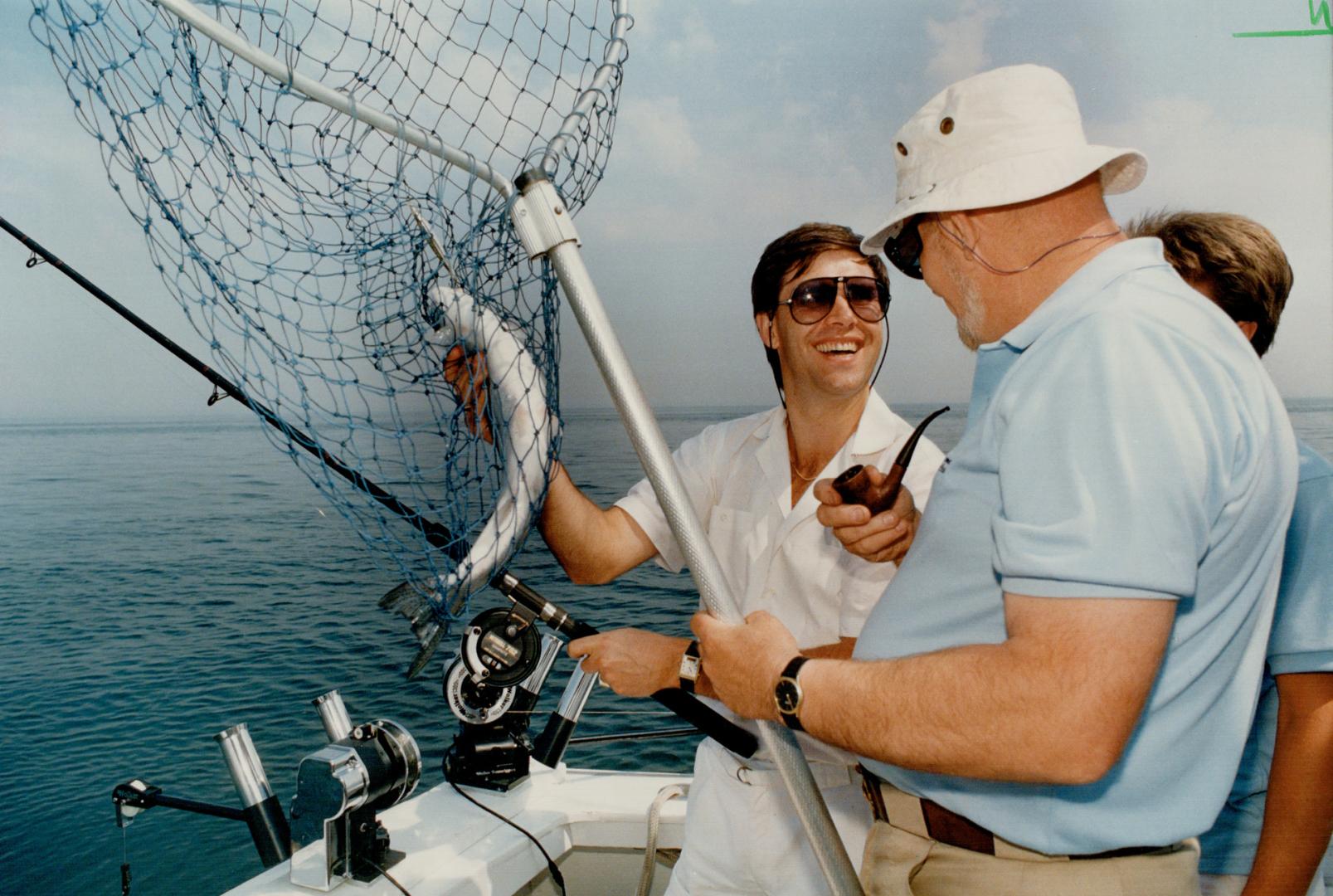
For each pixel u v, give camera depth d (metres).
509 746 2.15
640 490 1.92
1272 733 1.32
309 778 1.67
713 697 1.48
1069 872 0.96
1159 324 0.82
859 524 1.31
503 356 1.36
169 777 10.41
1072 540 0.76
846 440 1.79
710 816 1.80
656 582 16.97
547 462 1.39
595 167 1.30
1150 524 0.74
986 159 0.94
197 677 14.01
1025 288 0.96
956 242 1.00
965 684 0.81
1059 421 0.81
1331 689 1.16
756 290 1.89
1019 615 0.80
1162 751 0.90
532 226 1.12
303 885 1.69
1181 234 1.39
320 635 16.17
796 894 1.71
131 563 25.52
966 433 1.01
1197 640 0.88
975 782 1.01
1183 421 0.77
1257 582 0.90
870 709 0.89
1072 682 0.75
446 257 1.39
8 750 11.34
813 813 1.13
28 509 37.38
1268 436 0.84
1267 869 1.18
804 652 1.71
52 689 13.77
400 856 1.82
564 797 2.13
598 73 1.23
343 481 1.35
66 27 1.19
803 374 1.76
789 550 1.75
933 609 1.01
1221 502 0.80
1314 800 1.16
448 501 1.39
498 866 1.84
